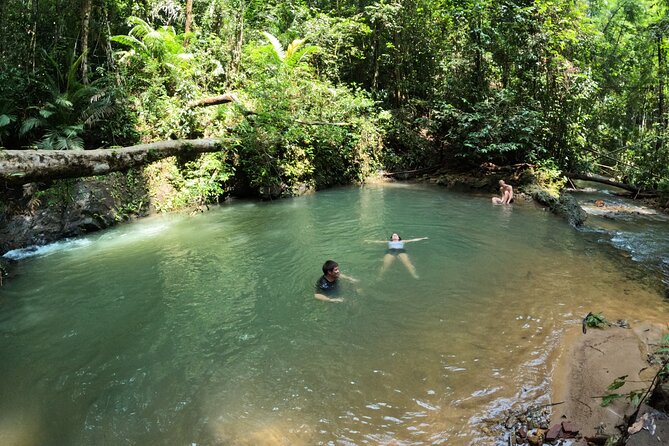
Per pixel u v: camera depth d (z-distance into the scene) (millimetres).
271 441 3180
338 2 18281
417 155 16500
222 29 14602
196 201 10836
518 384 3730
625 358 3918
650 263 6758
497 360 4094
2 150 6035
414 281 5992
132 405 3619
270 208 10930
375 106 16875
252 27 16734
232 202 11719
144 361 4258
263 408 3541
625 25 19031
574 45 14367
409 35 17062
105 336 4754
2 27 10188
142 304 5523
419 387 3738
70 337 4746
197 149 10516
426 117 16781
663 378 3008
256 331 4773
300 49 15867
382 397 3629
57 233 8367
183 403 3627
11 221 7859
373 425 3316
